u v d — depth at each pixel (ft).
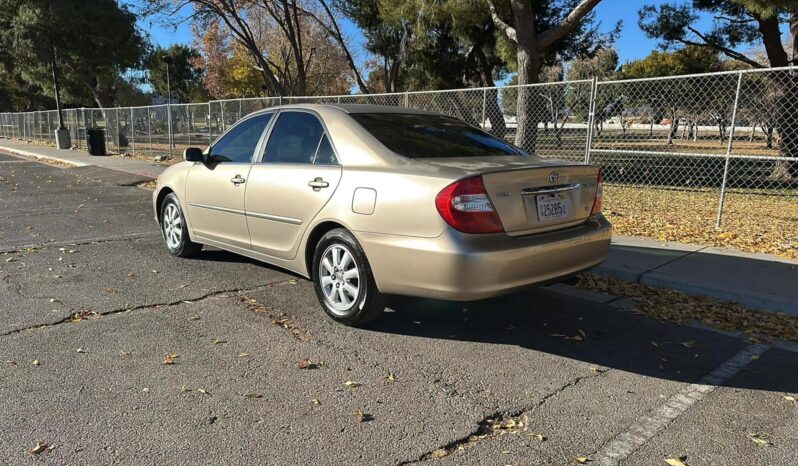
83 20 97.71
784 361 12.95
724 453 9.26
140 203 35.78
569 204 13.66
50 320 14.76
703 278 18.12
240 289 17.66
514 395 11.19
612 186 46.44
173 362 12.41
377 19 83.15
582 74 146.00
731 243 23.38
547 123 48.55
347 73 150.82
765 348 13.67
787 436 9.78
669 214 31.91
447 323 15.01
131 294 17.03
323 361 12.58
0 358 12.45
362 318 14.06
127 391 11.08
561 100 48.39
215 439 9.49
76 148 88.22
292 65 149.07
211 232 19.04
